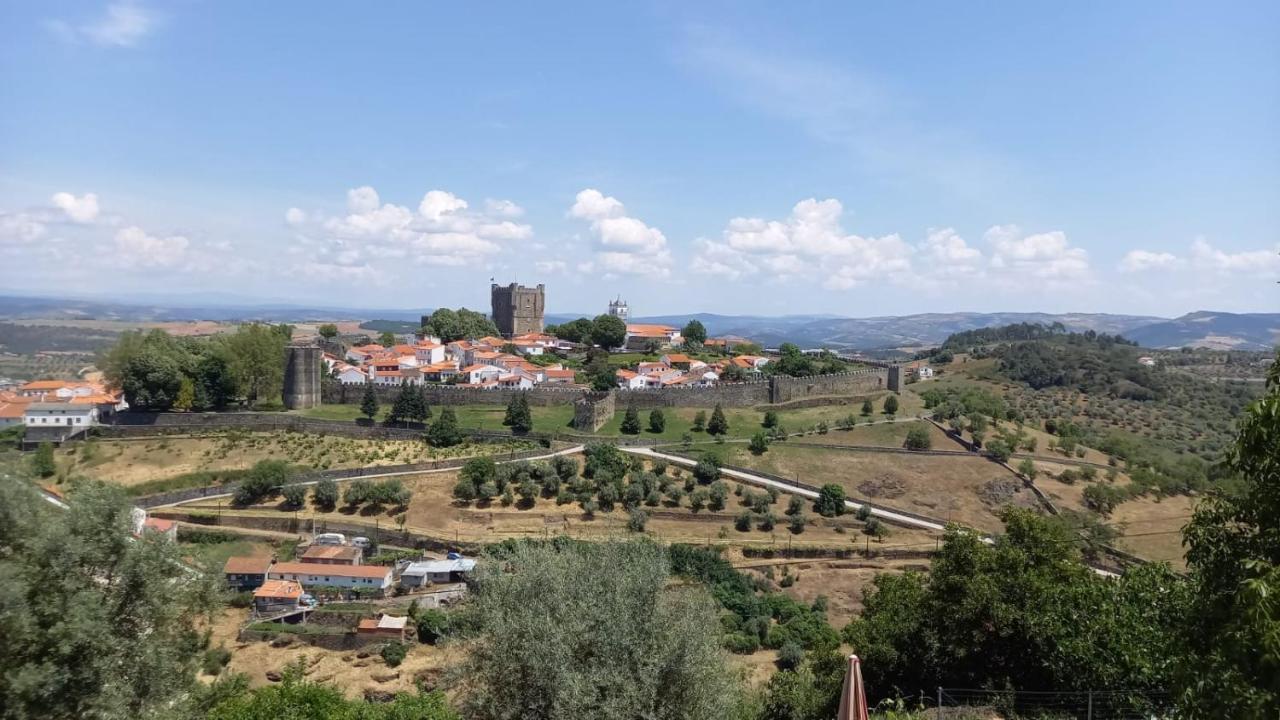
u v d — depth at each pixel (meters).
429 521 97.75
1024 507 107.19
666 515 100.69
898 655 38.03
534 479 105.88
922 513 107.12
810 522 101.25
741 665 45.59
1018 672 35.56
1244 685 16.56
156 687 28.02
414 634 70.50
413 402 126.38
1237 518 19.77
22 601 24.06
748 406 145.75
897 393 159.25
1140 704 29.41
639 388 143.88
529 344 190.00
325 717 33.31
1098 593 34.59
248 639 69.56
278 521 96.38
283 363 143.00
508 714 26.61
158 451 116.50
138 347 136.38
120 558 27.83
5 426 129.00
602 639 26.52
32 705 24.14
